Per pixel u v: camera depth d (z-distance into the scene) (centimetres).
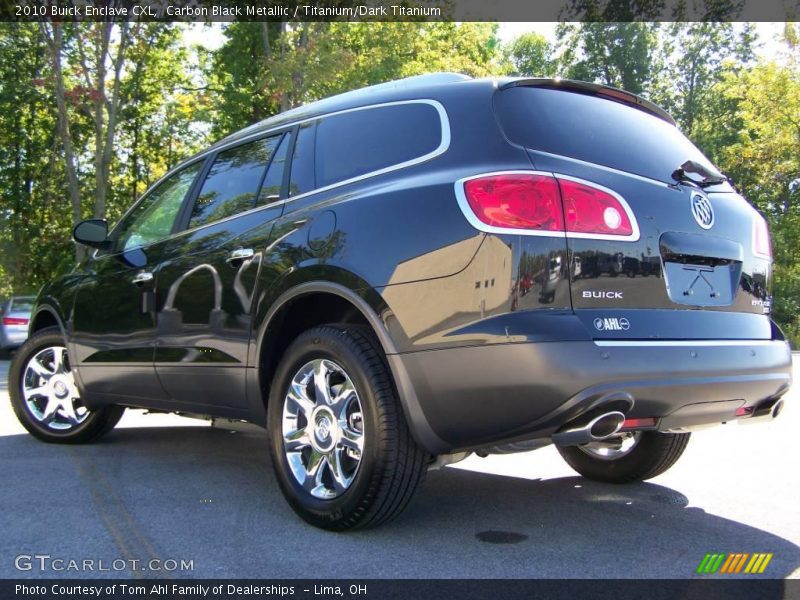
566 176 306
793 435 595
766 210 3488
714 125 4025
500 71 3466
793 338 2959
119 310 478
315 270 346
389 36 2341
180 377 431
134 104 2972
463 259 298
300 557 309
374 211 334
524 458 506
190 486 424
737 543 332
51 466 472
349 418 337
